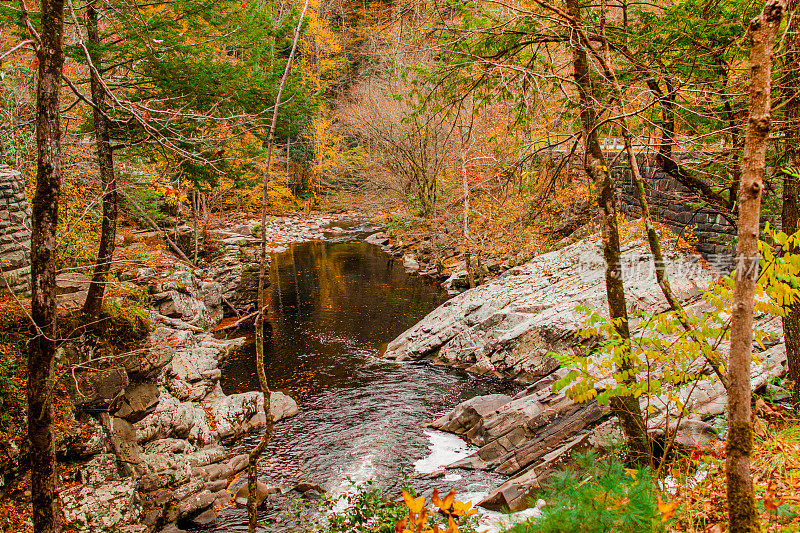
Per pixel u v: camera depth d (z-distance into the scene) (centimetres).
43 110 492
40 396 500
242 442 1149
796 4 603
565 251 1738
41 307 498
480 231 1955
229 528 850
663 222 1379
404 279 2558
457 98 730
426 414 1262
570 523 308
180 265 1522
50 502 511
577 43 570
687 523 405
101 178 952
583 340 1266
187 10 926
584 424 963
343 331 1864
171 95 977
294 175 4703
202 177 1058
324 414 1273
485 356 1500
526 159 685
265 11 1020
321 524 827
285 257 3105
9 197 870
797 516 379
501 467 966
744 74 665
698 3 667
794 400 675
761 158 285
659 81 691
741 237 291
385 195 3105
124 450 900
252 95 1028
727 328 410
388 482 957
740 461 290
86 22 893
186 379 1180
